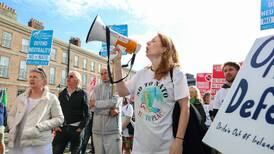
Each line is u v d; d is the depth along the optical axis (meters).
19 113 3.32
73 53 38.81
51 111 3.45
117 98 4.42
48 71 34.34
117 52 2.56
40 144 3.25
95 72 44.00
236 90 1.67
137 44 2.58
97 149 4.41
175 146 2.12
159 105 2.22
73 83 5.11
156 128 2.20
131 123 6.68
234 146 1.54
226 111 1.67
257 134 1.45
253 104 1.54
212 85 9.88
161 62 2.28
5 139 8.23
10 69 28.78
